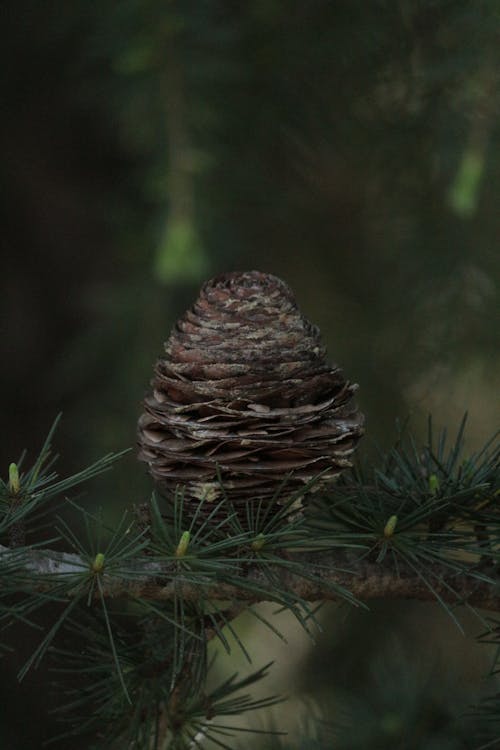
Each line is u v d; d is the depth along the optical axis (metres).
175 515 0.64
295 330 0.65
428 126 1.10
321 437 0.65
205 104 1.01
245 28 1.06
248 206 1.16
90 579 0.63
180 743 0.70
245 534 0.63
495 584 0.65
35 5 1.16
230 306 0.65
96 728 0.70
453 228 1.15
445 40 1.07
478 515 0.67
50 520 1.21
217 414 0.64
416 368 1.23
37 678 1.20
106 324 1.18
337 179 1.23
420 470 0.68
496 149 1.04
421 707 0.86
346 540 0.67
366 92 1.12
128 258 1.18
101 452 1.18
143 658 0.68
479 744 0.78
